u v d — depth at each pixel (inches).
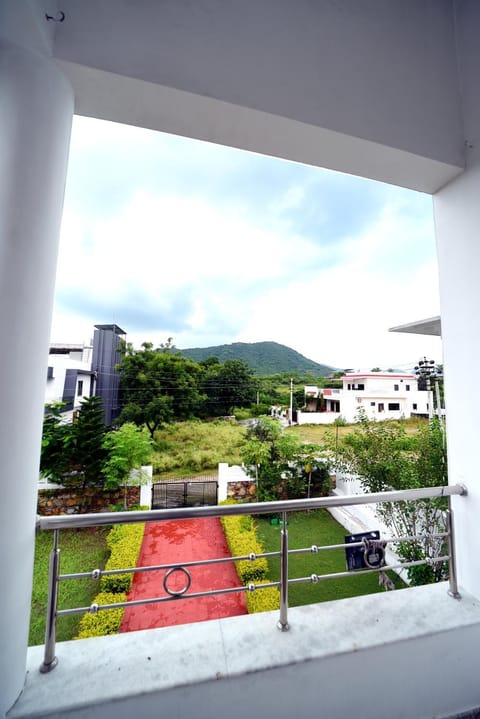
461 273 53.0
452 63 55.1
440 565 109.1
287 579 39.9
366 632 39.1
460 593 47.4
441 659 39.8
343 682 36.0
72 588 121.8
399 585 118.0
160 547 163.9
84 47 36.4
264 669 33.8
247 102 42.0
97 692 30.6
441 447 120.9
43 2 33.1
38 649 36.3
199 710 31.9
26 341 30.2
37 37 33.1
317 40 46.6
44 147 32.9
